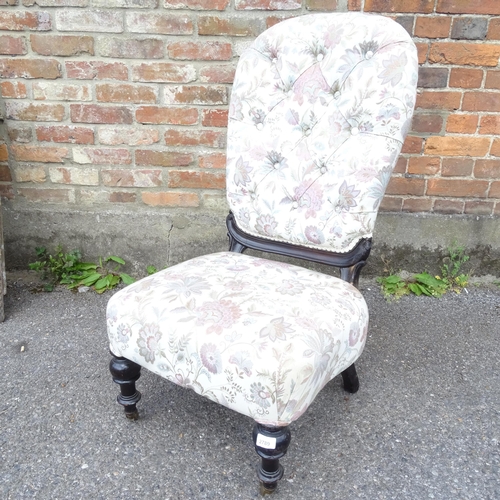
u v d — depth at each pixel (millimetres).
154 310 1172
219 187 2158
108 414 1479
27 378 1627
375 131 1303
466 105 1977
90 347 1805
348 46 1336
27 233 2238
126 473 1274
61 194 2188
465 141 2031
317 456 1337
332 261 1428
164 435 1404
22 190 2182
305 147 1417
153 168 2137
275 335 1047
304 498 1208
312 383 1053
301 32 1415
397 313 2053
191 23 1915
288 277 1315
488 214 2141
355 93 1326
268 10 1896
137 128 2072
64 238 2248
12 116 2059
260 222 1507
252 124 1494
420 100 1982
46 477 1256
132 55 1962
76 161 2129
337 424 1453
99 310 2053
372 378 1661
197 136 2080
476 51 1899
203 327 1095
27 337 1852
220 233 2225
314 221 1411
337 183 1360
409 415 1490
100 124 2070
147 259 2279
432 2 1845
